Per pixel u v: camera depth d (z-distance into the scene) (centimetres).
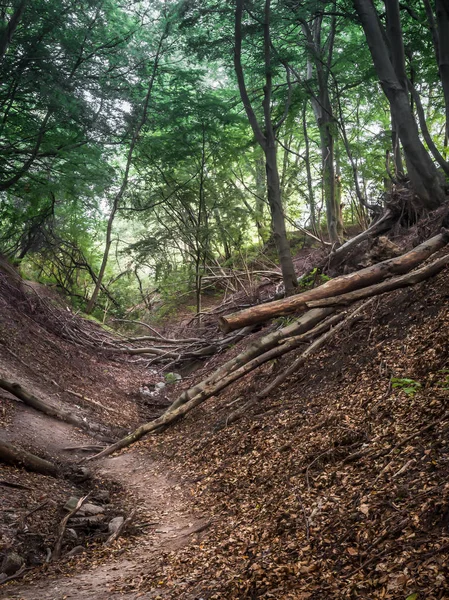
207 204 2148
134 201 2189
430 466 400
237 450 709
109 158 2261
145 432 951
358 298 735
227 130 2247
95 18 1831
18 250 2089
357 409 600
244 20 1426
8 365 1123
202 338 1672
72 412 1073
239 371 911
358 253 1330
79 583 452
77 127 1872
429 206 1102
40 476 743
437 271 756
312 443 591
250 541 446
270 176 1300
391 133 1712
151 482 747
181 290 2295
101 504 683
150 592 404
